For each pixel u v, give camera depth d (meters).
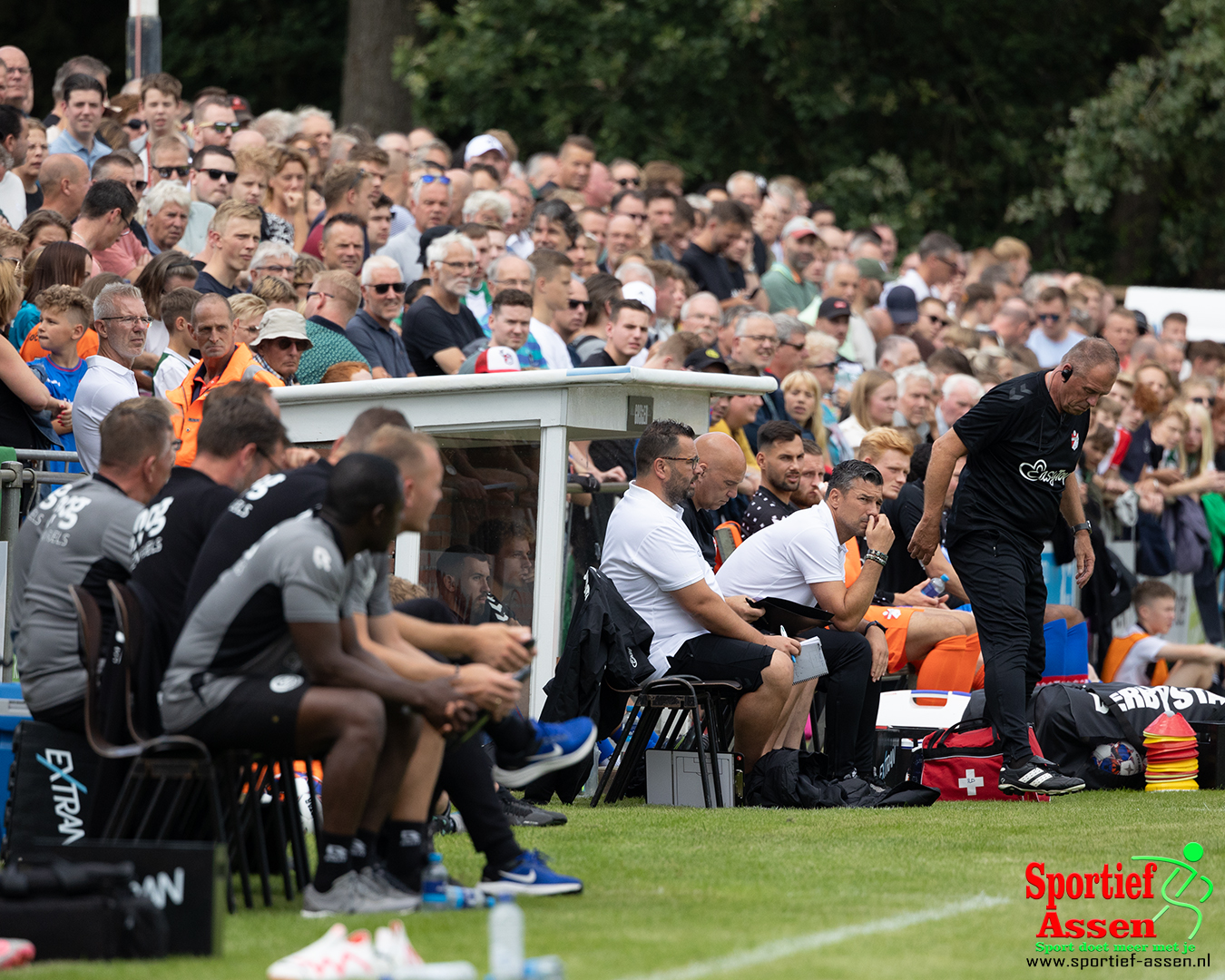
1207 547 46.38
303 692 15.95
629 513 27.28
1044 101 84.69
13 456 25.39
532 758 19.05
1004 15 82.94
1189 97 75.50
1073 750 30.11
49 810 17.62
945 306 49.44
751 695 26.92
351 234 35.53
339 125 83.25
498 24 76.44
